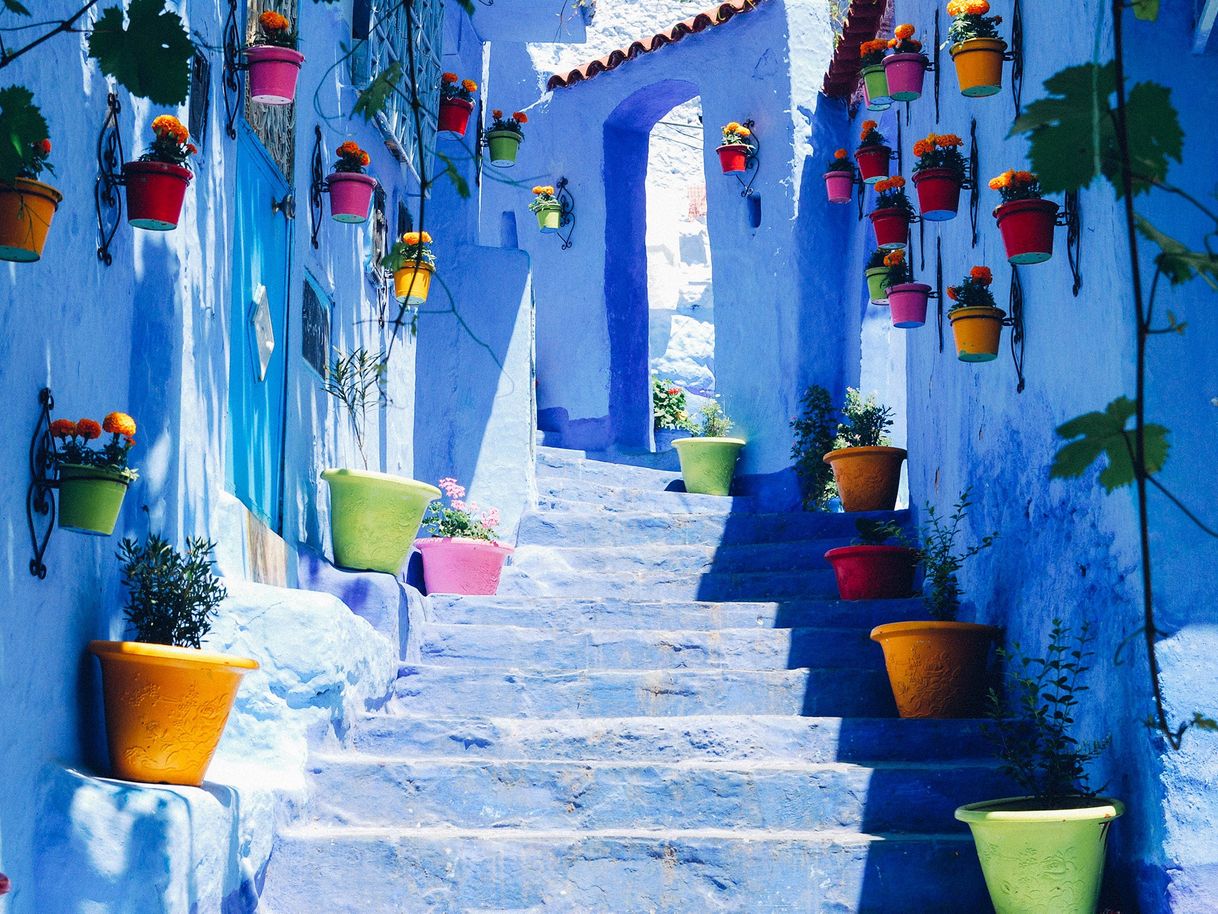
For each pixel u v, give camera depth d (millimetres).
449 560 7465
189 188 4613
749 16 10680
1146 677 4008
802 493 9664
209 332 4867
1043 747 4898
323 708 4957
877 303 8414
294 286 6004
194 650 3854
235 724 4773
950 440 6898
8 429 3326
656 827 4914
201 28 4703
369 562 6270
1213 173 4121
